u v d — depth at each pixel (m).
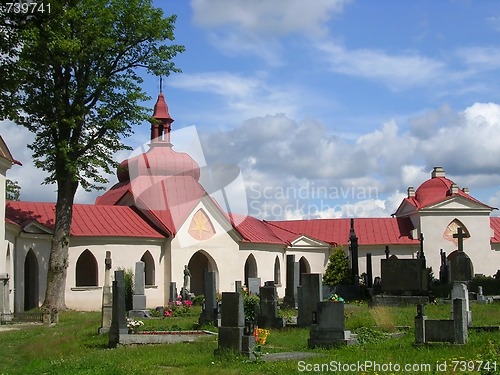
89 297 49.56
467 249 66.62
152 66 44.00
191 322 34.34
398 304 39.06
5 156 42.69
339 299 26.89
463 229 66.88
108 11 40.88
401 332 25.97
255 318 31.41
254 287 46.41
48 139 42.75
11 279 44.44
